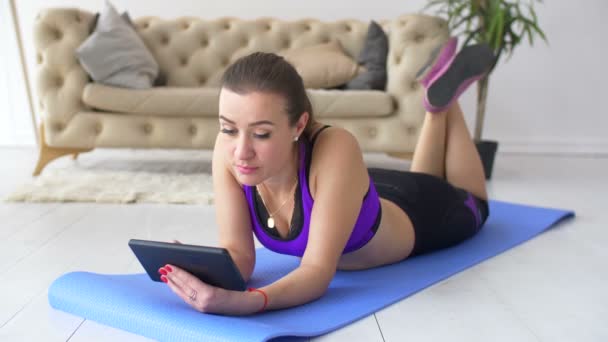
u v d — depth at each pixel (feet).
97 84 10.50
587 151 14.14
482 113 11.28
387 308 4.81
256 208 4.95
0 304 4.93
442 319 4.63
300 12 14.03
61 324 4.49
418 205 5.87
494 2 10.57
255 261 5.41
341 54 11.97
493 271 5.79
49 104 10.55
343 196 4.55
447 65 6.59
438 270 5.68
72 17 10.76
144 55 11.34
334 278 5.45
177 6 14.05
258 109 3.91
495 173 11.59
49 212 8.24
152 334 4.16
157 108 10.41
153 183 10.14
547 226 7.36
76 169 11.56
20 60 13.88
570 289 5.32
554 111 14.12
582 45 13.78
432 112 6.74
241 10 14.06
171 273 4.23
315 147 4.66
